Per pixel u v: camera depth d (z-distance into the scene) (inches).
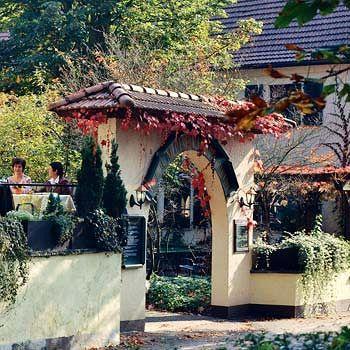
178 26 1006.4
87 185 523.2
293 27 1143.0
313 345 315.3
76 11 1018.1
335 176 901.2
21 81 1042.1
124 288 567.5
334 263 713.6
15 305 466.3
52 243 491.5
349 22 1122.0
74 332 502.0
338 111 1039.0
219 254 670.5
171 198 1027.3
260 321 656.4
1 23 1119.0
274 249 691.4
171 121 573.3
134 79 869.8
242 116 192.4
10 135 797.9
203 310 682.8
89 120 561.0
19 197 564.1
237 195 674.2
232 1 1060.5
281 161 873.5
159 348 512.7
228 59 982.4
